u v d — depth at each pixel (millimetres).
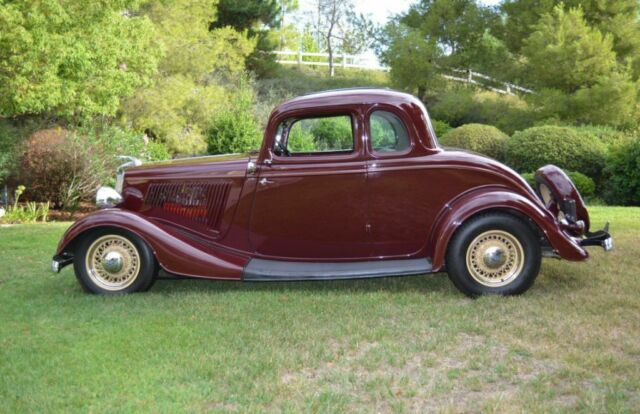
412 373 4125
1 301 5781
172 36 17859
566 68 20281
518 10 24484
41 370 4164
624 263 6812
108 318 5223
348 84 31719
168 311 5387
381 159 5734
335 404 3670
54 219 12094
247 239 6031
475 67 27500
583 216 6105
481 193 5625
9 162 13055
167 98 16891
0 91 11625
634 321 4969
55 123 15688
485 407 3602
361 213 5785
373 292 5910
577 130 18172
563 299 5543
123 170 6355
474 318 5090
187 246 5867
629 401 3674
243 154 6480
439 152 5762
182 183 6105
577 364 4184
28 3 11148
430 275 6570
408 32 28078
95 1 12078
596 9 22359
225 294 5914
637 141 14859
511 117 22016
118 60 13531
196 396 3773
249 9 28156
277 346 4555
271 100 24203
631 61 20938
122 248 5934
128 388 3896
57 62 11414
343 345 4598
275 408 3646
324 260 5973
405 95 5816
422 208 5738
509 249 5645
